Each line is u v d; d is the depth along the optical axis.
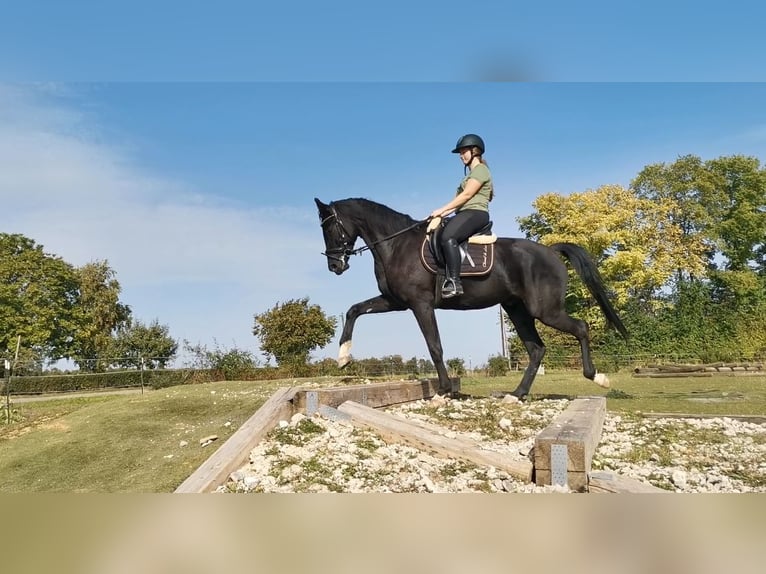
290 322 24.16
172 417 7.14
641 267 29.61
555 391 13.04
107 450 5.87
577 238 29.50
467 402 6.70
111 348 40.31
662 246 30.97
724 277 33.72
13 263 39.09
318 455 4.54
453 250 6.13
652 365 22.86
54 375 25.44
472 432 5.61
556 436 4.00
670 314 28.45
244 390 9.06
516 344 28.28
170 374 16.20
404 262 6.40
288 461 4.40
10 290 37.62
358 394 6.04
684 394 11.63
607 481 3.73
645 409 8.48
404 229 6.50
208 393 8.77
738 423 6.35
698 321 27.34
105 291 46.62
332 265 6.59
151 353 40.38
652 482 4.19
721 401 9.83
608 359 25.00
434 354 6.59
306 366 16.86
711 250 34.81
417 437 4.80
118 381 24.59
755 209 34.28
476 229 6.33
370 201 6.63
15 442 6.51
